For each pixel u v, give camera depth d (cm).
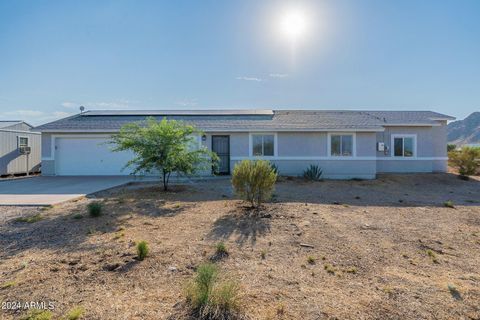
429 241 588
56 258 478
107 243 551
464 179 1650
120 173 1716
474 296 370
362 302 353
